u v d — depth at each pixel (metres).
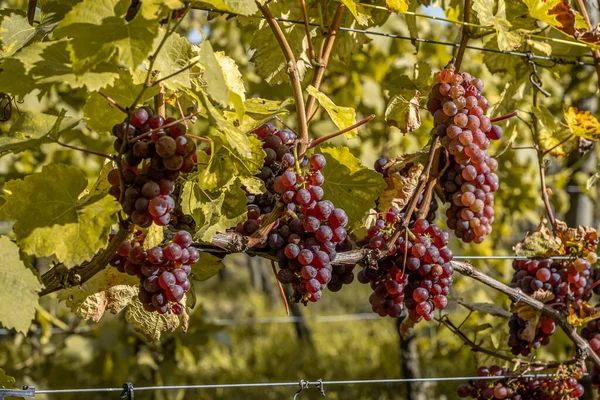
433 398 6.64
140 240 1.62
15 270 1.47
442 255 1.95
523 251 2.38
